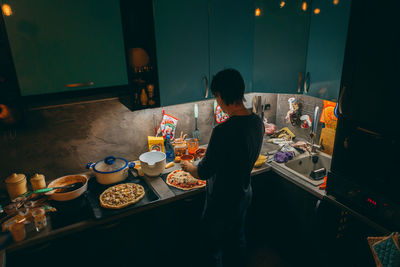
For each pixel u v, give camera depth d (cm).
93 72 165
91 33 158
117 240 177
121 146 225
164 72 192
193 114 252
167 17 180
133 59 185
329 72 186
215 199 170
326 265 194
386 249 121
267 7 203
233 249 236
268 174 227
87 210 172
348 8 164
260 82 227
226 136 148
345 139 160
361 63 139
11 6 136
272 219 250
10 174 191
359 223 162
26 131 188
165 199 180
